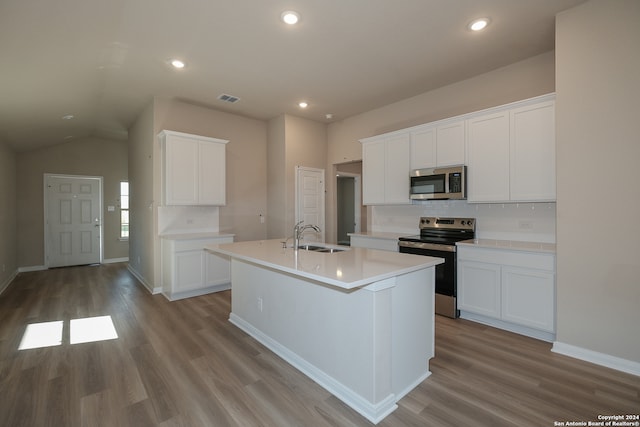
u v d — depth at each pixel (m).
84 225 6.56
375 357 1.80
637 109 2.21
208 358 2.53
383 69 3.53
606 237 2.34
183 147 4.26
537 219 3.31
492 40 2.94
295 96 4.34
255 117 5.29
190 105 4.61
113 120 5.36
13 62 2.85
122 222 6.99
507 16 2.56
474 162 3.44
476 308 3.20
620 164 2.28
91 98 4.12
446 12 2.49
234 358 2.54
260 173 5.43
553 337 2.77
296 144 5.27
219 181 4.60
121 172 6.96
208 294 4.36
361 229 6.54
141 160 5.02
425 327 2.25
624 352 2.29
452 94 3.95
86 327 3.17
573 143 2.47
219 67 3.41
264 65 3.39
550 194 2.90
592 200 2.40
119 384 2.16
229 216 5.06
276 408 1.91
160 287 4.42
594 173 2.38
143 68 3.39
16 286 4.80
